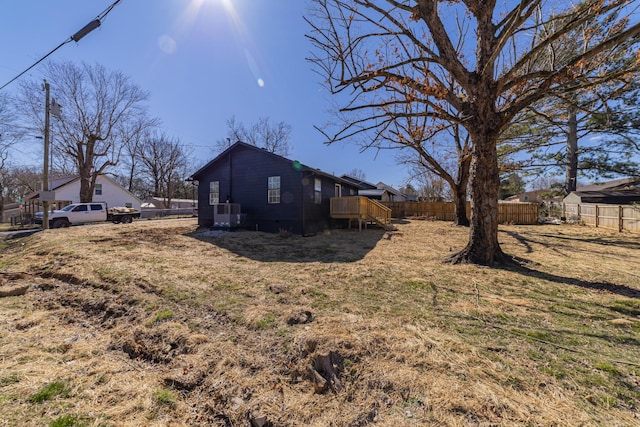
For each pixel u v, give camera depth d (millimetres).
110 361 2512
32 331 3078
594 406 1753
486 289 4207
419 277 4832
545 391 1887
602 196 18078
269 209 11984
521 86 5645
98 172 21312
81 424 1703
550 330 2846
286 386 2111
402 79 4980
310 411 1841
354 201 12727
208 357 2479
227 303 3633
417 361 2209
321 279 4762
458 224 14602
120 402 1936
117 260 5820
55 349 2668
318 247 8312
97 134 20953
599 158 16125
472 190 5824
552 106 8547
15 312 3629
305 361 2305
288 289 4191
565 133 12977
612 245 8211
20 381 2090
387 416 1730
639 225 10953
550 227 13531
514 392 1869
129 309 3576
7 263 6309
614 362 2248
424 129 9461
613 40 3717
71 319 3482
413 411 1743
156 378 2246
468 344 2516
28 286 4629
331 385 2055
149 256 6406
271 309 3391
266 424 1761
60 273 5055
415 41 5121
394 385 1965
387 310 3367
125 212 17453
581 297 3863
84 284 4551
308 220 11594
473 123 5512
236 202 12945
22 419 1718
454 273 5074
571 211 15844
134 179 38469
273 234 11055
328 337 2533
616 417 1660
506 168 14445
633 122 13188
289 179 11500
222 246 8414
